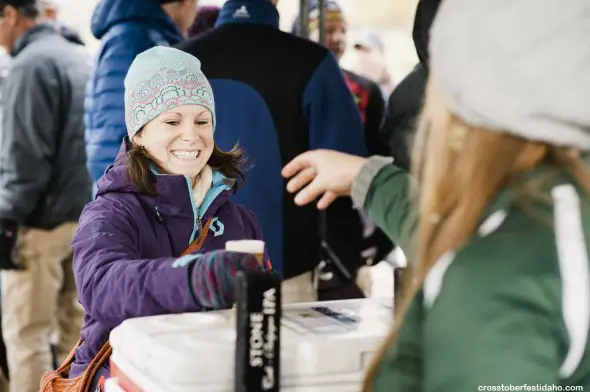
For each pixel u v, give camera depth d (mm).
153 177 1896
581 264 850
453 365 862
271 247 2613
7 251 3377
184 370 1126
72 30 3658
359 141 2639
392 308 1403
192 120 1911
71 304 3711
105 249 1711
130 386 1268
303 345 1185
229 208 2018
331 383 1194
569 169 903
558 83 853
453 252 904
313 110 2576
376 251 2711
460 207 917
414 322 937
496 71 875
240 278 1103
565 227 865
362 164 1361
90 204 1851
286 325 1293
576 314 840
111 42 2863
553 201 882
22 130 3352
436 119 967
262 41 2594
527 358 829
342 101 2615
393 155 2490
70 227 3518
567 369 856
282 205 2602
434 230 958
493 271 857
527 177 900
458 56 905
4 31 3473
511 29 870
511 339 833
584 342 847
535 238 863
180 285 1431
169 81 1909
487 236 889
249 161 2586
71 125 3459
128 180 1851
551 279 845
